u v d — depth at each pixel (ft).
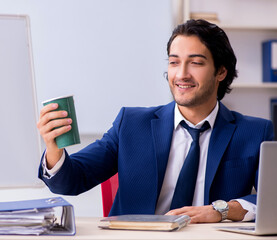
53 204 4.03
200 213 4.73
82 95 12.85
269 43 12.94
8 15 5.70
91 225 4.35
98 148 6.14
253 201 5.02
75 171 5.59
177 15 12.97
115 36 12.89
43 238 3.75
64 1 12.74
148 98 13.02
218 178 5.61
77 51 12.83
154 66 13.01
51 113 4.38
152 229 4.04
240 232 3.97
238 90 13.39
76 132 4.45
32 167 5.66
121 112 6.30
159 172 5.67
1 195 10.92
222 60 5.72
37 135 5.69
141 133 5.98
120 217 4.25
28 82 5.71
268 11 13.57
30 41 5.77
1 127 5.60
